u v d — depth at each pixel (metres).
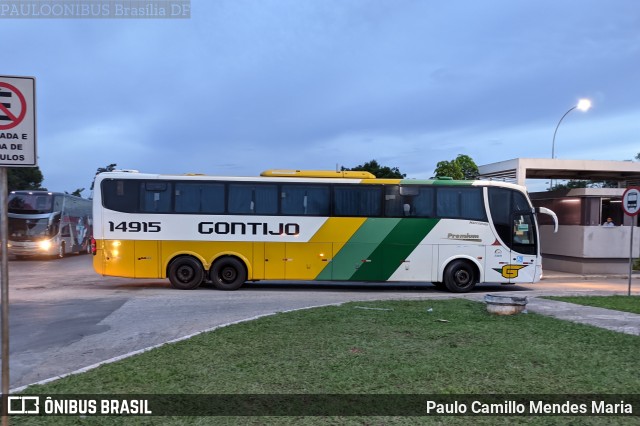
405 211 13.90
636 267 19.17
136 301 11.49
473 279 13.97
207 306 10.81
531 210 14.06
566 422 4.11
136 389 4.85
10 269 20.55
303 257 13.76
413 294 13.48
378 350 6.34
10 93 4.09
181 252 13.65
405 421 4.11
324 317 8.68
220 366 5.63
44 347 7.11
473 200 14.00
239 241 13.73
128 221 13.62
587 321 8.54
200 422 4.07
